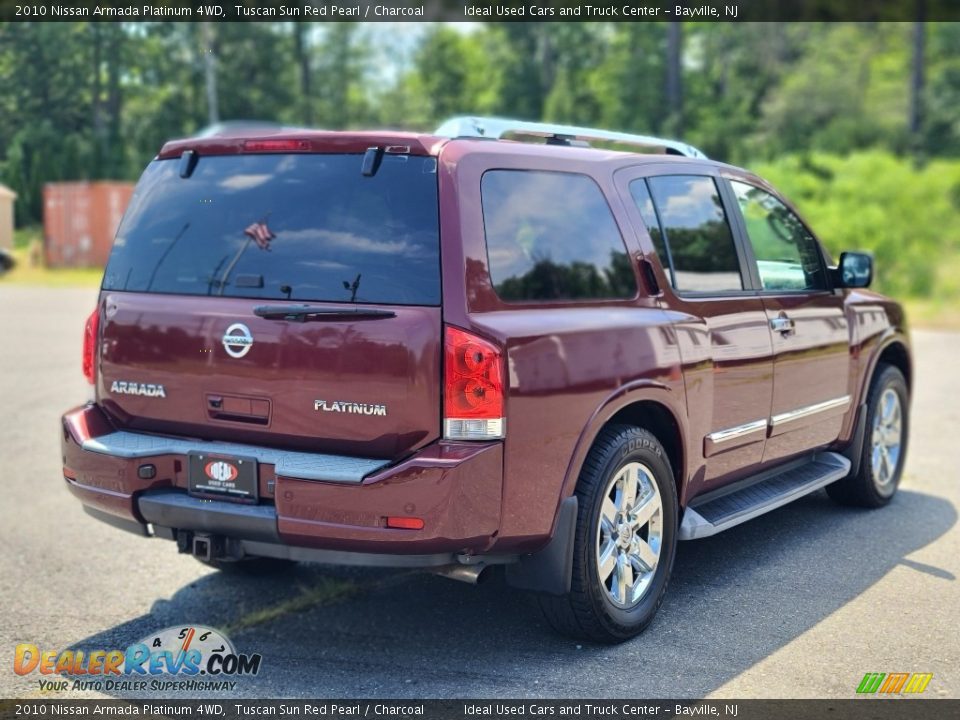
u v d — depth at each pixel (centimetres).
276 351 373
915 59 5269
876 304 608
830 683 373
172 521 385
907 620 434
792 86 5484
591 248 411
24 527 575
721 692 366
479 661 396
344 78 6819
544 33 7025
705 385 447
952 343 1411
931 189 2347
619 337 400
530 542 372
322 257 376
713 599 460
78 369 1102
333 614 450
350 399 361
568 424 375
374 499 347
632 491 411
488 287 363
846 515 598
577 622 394
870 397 599
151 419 407
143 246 417
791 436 526
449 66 7538
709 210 488
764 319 493
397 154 375
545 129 443
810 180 2462
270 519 362
